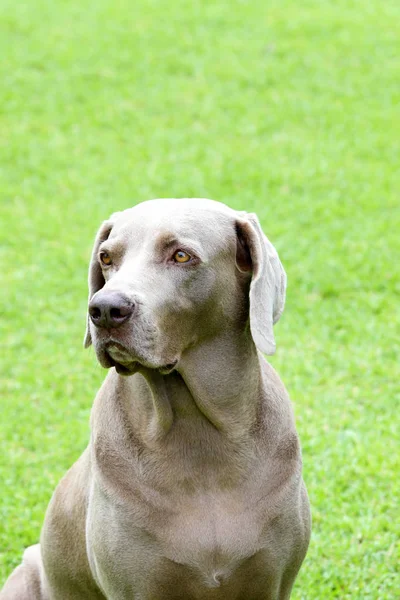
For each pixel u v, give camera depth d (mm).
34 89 20969
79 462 6902
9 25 24312
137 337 5586
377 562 8312
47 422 10633
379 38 23266
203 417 6113
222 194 16375
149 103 20328
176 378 6078
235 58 22297
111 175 17328
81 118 19750
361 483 9297
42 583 7543
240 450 6137
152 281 5758
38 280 13812
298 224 15164
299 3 25703
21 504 9250
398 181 16859
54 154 18266
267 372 6512
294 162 17656
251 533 6059
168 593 6180
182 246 5852
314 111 19797
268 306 6004
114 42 23250
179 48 22891
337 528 8758
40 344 12305
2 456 10031
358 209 15781
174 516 6051
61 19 24781
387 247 14383
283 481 6172
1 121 19641
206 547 6031
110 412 6305
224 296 6051
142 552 6059
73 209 16156
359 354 11648
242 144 18438
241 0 25938
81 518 6633
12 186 17094
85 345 6531
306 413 10398
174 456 6109
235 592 6227
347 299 13039
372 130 18938
